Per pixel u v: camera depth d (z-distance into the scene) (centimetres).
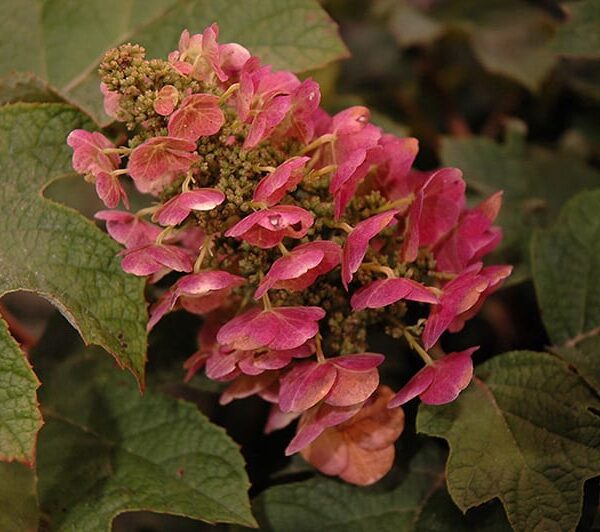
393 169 59
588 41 70
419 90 83
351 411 56
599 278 65
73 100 66
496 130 82
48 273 58
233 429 69
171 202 56
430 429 59
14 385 56
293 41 65
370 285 56
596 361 62
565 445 58
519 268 68
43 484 60
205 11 66
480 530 60
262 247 55
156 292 64
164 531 68
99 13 67
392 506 61
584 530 60
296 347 56
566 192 74
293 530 61
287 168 55
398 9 84
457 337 70
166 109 56
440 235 59
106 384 63
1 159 59
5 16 67
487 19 84
